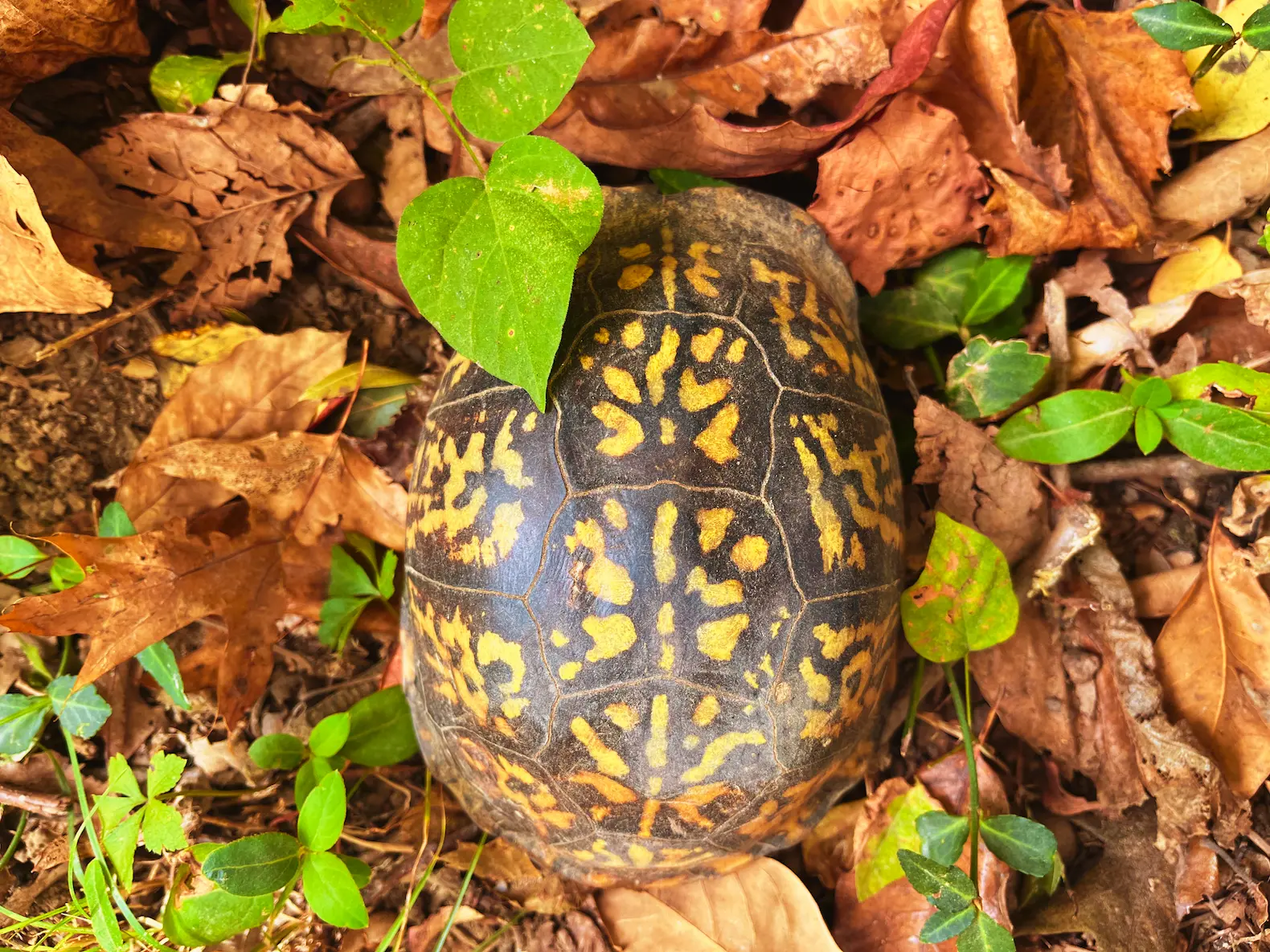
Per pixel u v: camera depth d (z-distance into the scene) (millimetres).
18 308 255
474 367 231
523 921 267
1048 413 266
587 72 260
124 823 244
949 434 271
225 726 277
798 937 252
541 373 203
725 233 245
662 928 260
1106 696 270
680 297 221
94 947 255
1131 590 280
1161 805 262
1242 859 263
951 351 296
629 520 206
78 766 264
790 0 253
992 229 271
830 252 265
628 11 252
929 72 258
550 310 204
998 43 249
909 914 262
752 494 209
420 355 296
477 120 217
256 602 268
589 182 208
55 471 270
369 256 287
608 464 208
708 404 211
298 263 292
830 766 236
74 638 270
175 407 267
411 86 280
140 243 269
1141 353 275
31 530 269
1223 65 266
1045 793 279
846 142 256
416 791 280
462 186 212
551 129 270
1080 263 278
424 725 262
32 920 249
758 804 226
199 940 236
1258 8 260
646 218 245
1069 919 260
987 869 257
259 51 271
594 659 207
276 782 277
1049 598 272
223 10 279
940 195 265
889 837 266
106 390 274
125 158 266
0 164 235
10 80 259
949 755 271
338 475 273
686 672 207
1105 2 275
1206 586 268
